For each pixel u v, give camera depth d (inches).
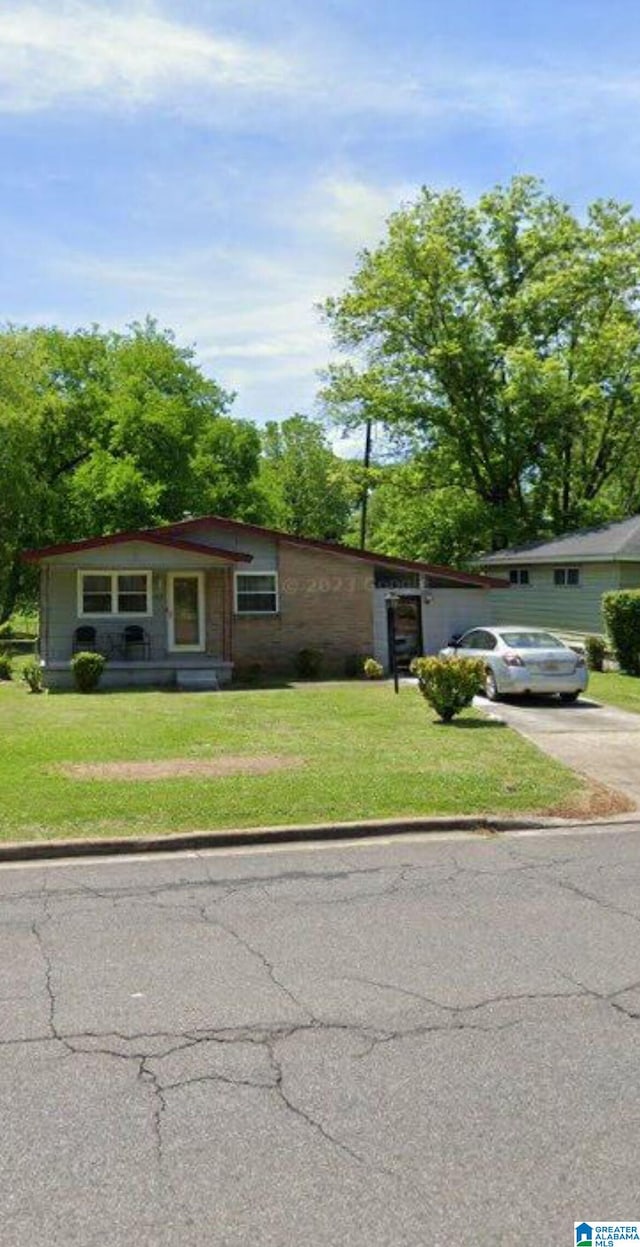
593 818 370.9
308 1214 124.8
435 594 1020.5
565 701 738.8
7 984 202.1
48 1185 131.2
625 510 1598.2
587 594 1094.4
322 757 468.8
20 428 1396.4
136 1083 158.9
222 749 492.4
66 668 879.1
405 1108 150.2
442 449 1451.8
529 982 201.8
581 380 1373.0
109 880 287.6
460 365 1391.5
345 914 251.4
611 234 1384.1
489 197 1418.6
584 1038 174.9
